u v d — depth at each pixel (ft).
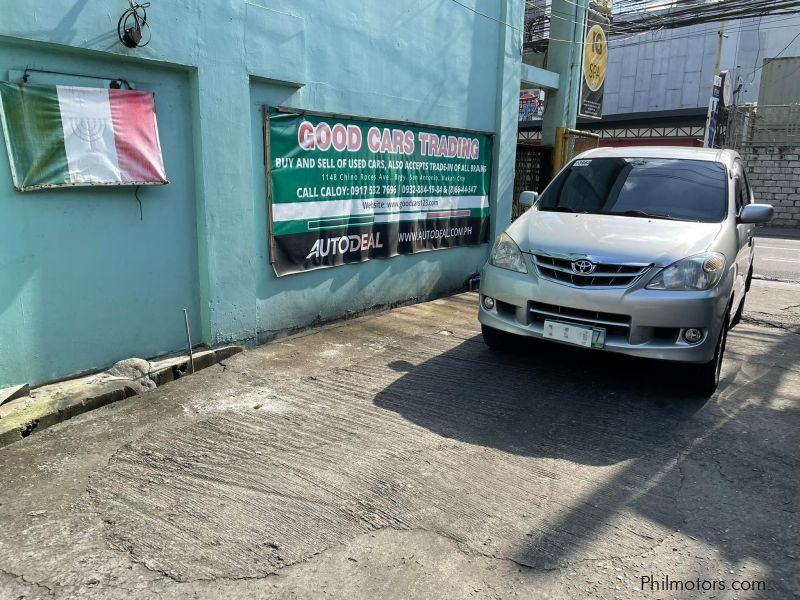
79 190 14.55
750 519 10.16
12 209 13.46
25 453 12.02
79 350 15.10
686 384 15.64
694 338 14.21
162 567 8.70
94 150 14.47
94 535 9.42
